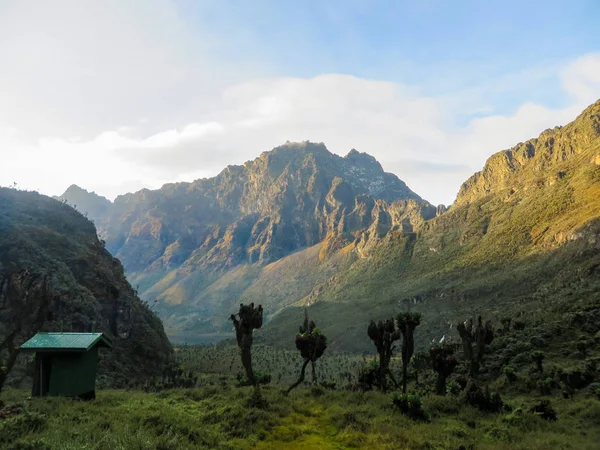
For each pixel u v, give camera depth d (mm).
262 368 133500
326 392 25828
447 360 28422
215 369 124562
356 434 16250
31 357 52312
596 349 42531
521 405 26938
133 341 106688
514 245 186875
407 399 20781
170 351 127750
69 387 21391
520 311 87188
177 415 17016
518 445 16188
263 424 16875
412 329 25922
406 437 16062
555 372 36875
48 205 143500
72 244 119625
